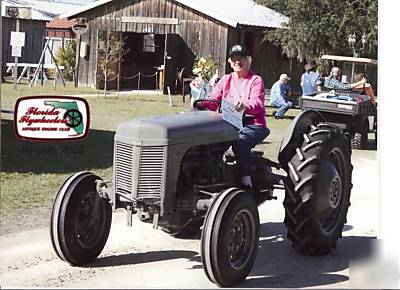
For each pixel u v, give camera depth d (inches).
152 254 256.4
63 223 230.7
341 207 267.4
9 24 1275.8
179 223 227.5
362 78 661.3
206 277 225.1
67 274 229.1
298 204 247.1
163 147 216.4
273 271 238.8
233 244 215.9
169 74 1031.6
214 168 232.8
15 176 381.7
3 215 304.5
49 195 343.6
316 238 252.4
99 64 1069.8
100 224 244.2
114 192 227.1
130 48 1148.5
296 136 258.1
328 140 256.1
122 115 716.0
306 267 244.8
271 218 322.7
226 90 256.7
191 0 1060.5
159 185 217.2
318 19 859.4
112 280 222.5
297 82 1125.7
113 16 1091.3
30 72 1202.6
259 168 256.2
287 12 916.0
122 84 1133.7
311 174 247.0
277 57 1082.7
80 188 234.8
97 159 443.8
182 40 1042.7
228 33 1002.1
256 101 246.1
